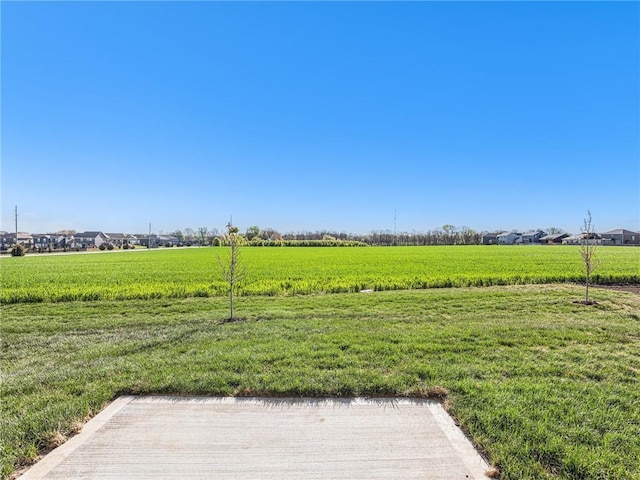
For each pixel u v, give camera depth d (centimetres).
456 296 997
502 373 397
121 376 396
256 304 907
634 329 595
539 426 284
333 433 287
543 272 1689
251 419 310
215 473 239
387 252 4528
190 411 325
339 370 404
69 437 284
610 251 4209
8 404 334
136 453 262
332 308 841
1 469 241
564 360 441
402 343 510
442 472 240
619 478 230
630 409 315
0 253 5322
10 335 611
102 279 1587
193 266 2503
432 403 337
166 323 692
